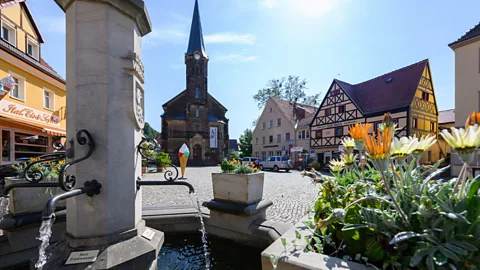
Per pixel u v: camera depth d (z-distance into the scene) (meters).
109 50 2.12
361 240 1.48
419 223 1.34
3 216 2.95
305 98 36.88
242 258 3.12
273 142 34.28
